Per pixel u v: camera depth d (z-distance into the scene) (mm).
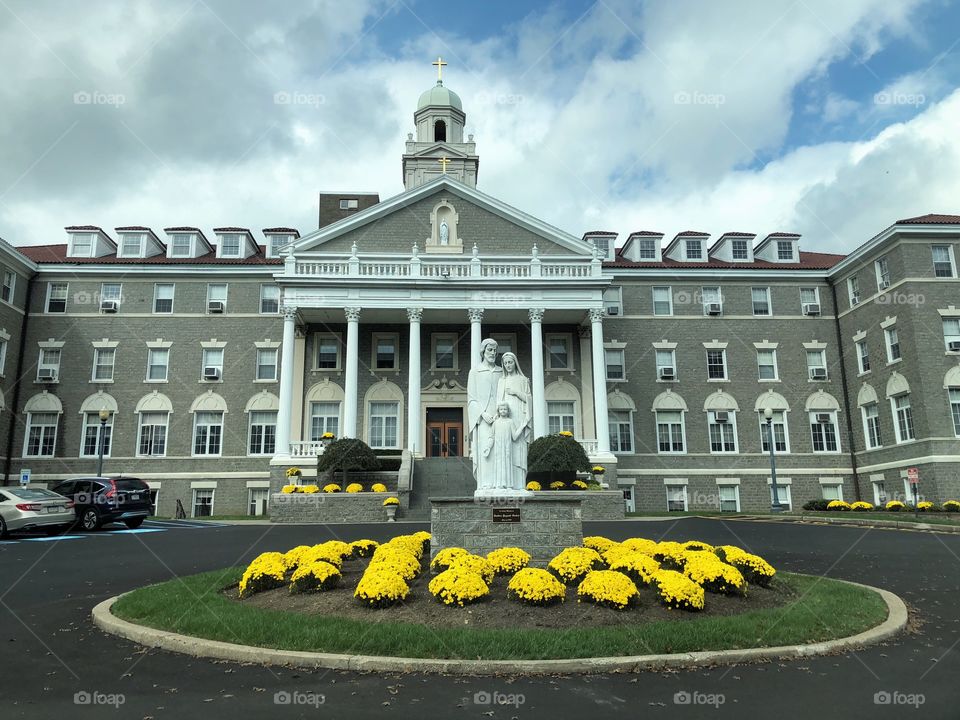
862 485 38906
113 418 38562
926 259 35344
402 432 37969
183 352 39531
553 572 10984
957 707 6512
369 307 35562
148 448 38469
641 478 39438
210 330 39875
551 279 36000
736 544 18109
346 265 36500
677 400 40438
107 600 10875
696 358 41031
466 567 10211
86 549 17469
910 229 35062
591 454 34375
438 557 11297
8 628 9367
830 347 41375
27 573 13883
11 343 37969
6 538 20312
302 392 38250
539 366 35562
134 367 39219
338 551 12508
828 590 10961
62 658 7992
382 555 11508
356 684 7078
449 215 39500
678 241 44156
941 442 33156
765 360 41312
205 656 8000
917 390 34125
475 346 35500
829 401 40688
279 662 7695
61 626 9461
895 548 17016
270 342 39781
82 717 6262
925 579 12945
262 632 8383
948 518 25391
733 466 39812
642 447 39812
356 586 10586
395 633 8164
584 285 36219
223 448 38469
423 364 38719
